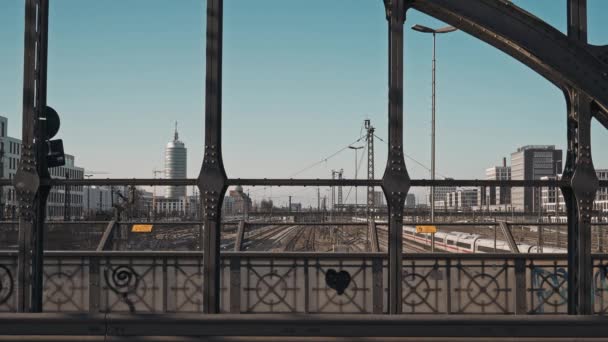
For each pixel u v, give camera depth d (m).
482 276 8.91
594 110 6.70
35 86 6.49
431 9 6.50
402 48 6.43
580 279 6.46
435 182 6.46
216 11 6.44
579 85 6.26
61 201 91.38
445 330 6.40
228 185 6.49
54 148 6.61
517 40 6.24
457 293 8.90
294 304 8.98
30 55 6.45
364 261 9.04
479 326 6.42
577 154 6.45
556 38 6.26
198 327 6.40
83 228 11.12
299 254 9.05
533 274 8.91
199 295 9.05
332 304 8.99
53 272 9.09
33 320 6.36
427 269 8.92
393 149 6.46
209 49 6.41
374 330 6.40
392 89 6.45
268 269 9.05
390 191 6.44
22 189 6.38
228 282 9.03
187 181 6.47
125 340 6.39
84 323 6.42
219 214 6.47
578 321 6.39
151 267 9.12
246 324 6.39
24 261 6.39
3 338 6.37
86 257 9.12
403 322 6.39
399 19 6.41
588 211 6.41
